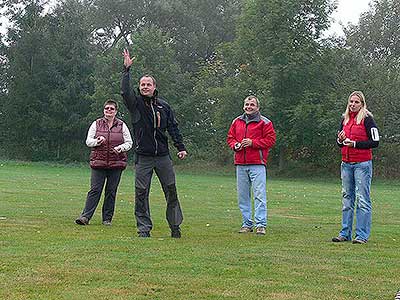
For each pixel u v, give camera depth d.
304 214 13.39
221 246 7.67
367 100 41.88
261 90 42.31
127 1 58.62
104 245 7.42
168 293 5.14
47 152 52.84
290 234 9.32
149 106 8.53
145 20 60.31
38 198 15.11
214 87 47.59
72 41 51.81
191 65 61.72
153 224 10.27
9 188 18.53
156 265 6.25
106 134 10.11
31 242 7.55
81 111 51.69
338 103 41.25
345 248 7.88
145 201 8.60
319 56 43.38
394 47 57.06
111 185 10.18
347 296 5.23
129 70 8.41
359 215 8.60
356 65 45.25
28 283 5.34
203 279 5.67
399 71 46.53
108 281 5.50
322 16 43.34
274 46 43.09
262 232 9.19
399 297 5.14
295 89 43.66
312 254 7.26
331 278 5.91
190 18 59.91
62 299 4.88
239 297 5.08
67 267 6.02
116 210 12.87
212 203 15.80
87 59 51.81
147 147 8.49
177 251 7.12
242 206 9.55
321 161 44.25
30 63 51.94
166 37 51.75
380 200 19.75
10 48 53.56
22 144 53.09
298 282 5.69
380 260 7.00
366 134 8.59
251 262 6.58
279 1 42.66
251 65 44.66
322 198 19.22
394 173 40.78
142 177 8.55
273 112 42.91
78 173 33.16
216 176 38.59
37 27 52.25
